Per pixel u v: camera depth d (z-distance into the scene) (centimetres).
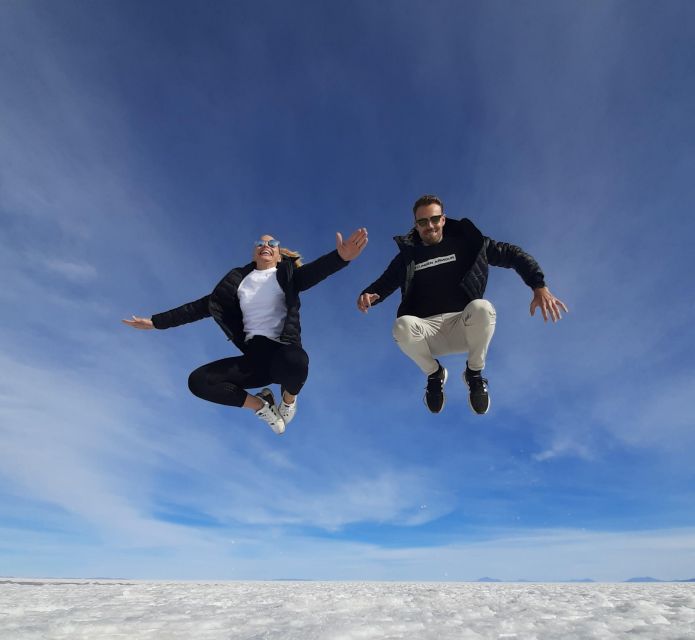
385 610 144
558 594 207
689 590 247
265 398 402
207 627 115
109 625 113
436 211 405
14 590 243
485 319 365
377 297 410
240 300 383
